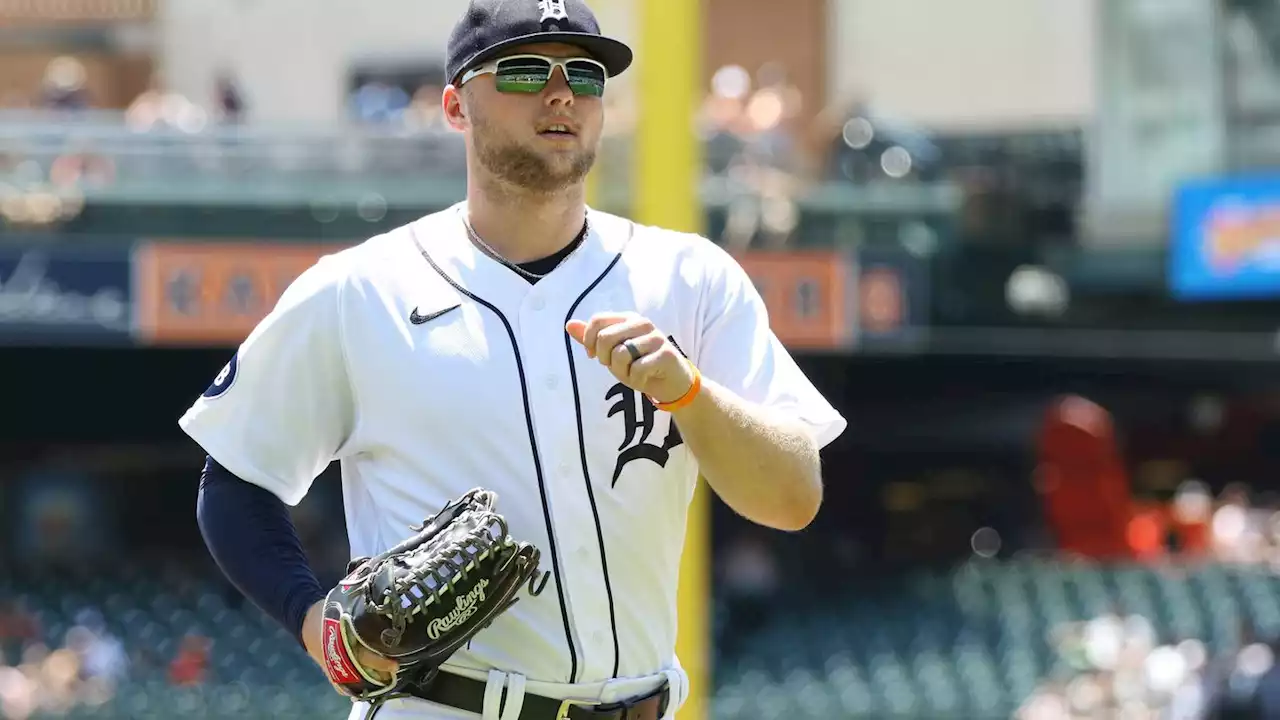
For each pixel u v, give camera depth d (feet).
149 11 169.58
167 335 139.03
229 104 152.66
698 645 76.64
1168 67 164.35
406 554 29.89
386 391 31.73
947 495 215.31
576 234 32.89
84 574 184.34
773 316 141.38
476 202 32.58
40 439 199.21
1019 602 156.15
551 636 31.50
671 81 77.00
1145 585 153.17
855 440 216.74
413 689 31.45
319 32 166.91
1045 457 169.27
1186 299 165.07
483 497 30.30
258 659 153.99
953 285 167.02
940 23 172.14
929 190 144.87
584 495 31.50
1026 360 202.69
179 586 175.63
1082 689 133.28
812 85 174.81
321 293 32.24
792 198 143.43
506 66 31.04
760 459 30.63
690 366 29.78
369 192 145.07
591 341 29.55
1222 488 214.90
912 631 157.38
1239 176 162.50
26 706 137.59
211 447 32.63
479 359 31.58
